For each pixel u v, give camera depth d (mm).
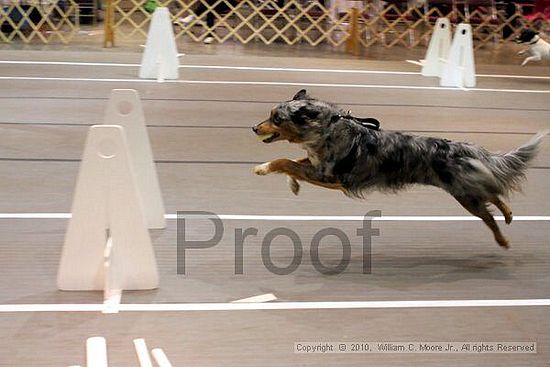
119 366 5023
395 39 25406
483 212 6891
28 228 7527
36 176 9211
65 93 14320
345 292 6367
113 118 7430
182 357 5172
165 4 23938
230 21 26781
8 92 14148
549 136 12727
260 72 17984
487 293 6484
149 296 6133
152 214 7605
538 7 26578
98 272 6137
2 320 5602
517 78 19141
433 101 15414
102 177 6012
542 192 9508
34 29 21297
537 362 5320
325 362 5188
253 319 5797
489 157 6746
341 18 24875
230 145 11156
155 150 10648
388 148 6523
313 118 6328
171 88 15383
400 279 6695
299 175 6562
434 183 6691
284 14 23594
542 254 7441
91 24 26484
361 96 15484
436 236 7828
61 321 5625
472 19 26203
